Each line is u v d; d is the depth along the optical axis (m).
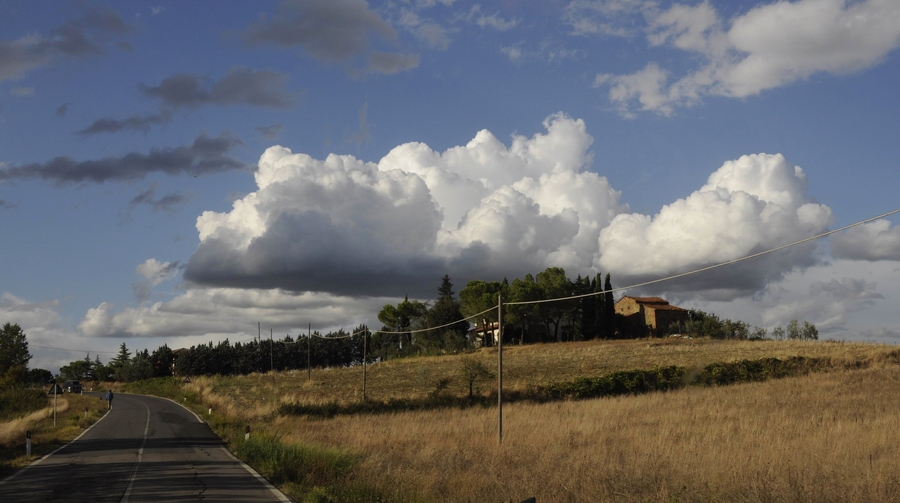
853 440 18.70
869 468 14.02
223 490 16.23
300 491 15.87
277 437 27.16
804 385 41.03
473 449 21.53
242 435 31.27
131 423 44.62
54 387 44.50
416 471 16.25
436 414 40.34
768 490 12.39
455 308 115.62
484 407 45.69
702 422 26.92
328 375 83.69
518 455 19.61
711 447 18.55
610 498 12.80
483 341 114.50
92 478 19.09
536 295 105.00
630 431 25.36
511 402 48.75
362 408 47.47
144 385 118.69
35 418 46.66
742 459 15.91
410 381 67.31
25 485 18.11
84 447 29.42
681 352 72.81
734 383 49.50
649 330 111.25
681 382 51.31
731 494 12.64
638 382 51.03
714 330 102.62
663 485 13.03
